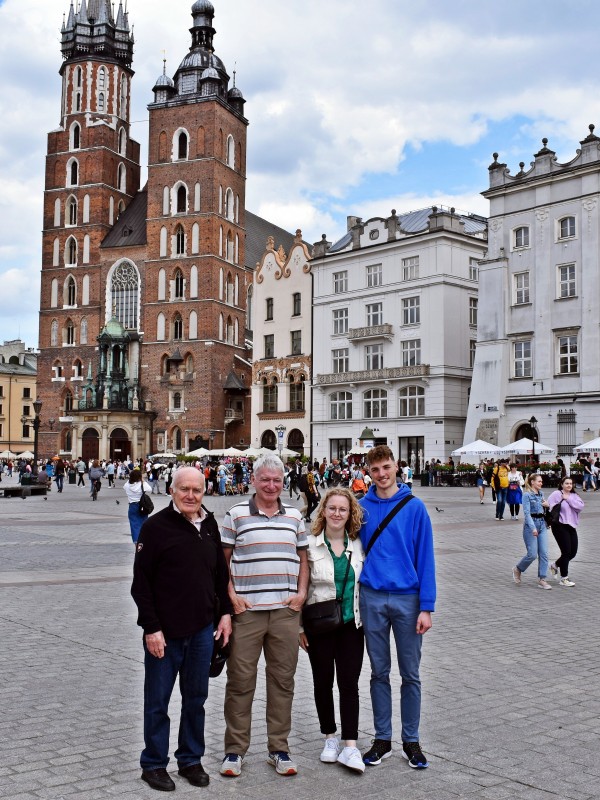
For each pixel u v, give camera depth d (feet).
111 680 30.71
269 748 22.89
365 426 228.84
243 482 171.73
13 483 229.66
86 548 72.28
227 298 316.81
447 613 44.60
